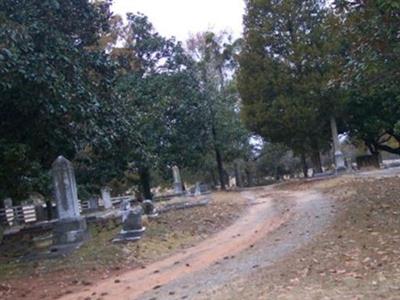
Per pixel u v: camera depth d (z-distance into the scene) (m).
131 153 20.58
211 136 34.34
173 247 12.84
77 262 11.77
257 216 16.41
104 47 28.30
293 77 27.16
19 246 15.82
